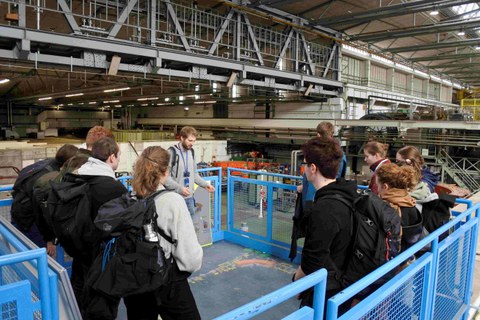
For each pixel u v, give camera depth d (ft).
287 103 53.62
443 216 8.95
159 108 82.74
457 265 9.39
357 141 47.37
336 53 47.96
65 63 22.88
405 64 67.05
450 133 42.83
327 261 6.19
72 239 7.45
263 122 56.34
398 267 7.00
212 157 55.01
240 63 32.89
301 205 12.34
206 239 17.54
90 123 92.73
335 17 39.60
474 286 12.79
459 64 70.74
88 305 6.12
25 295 4.64
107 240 6.15
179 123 76.13
